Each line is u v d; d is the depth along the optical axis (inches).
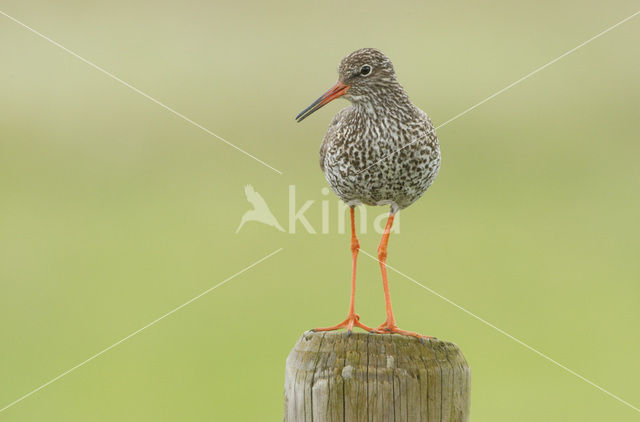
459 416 254.2
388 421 245.4
